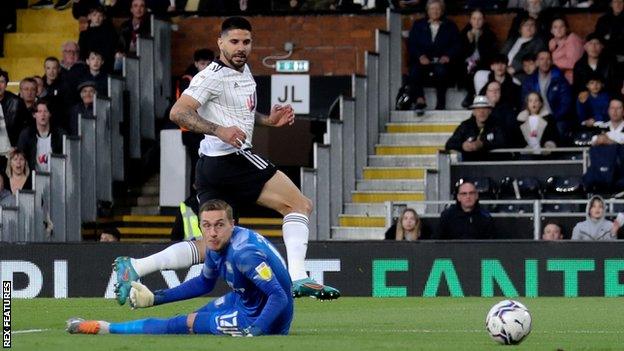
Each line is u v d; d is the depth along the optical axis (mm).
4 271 33469
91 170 43469
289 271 22625
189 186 44531
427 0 47594
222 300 20312
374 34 48188
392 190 43906
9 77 49812
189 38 48750
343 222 43125
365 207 43406
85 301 31344
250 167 22969
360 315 27344
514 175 41562
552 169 41312
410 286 32969
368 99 44906
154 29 47406
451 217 37031
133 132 46156
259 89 48562
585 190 40125
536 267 32781
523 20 44500
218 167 22969
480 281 32875
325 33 48406
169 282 32906
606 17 43812
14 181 42188
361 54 48219
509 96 42781
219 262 20000
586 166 40875
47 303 30672
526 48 43875
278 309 19797
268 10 48625
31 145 43531
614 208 38625
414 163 44656
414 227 37281
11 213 39625
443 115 45344
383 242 33000
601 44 42812
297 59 48469
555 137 42219
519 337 19250
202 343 18703
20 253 33438
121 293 22172
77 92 45125
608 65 42812
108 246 33219
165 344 18594
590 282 32719
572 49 43469
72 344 18703
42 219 40938
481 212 37031
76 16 49688
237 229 20125
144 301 20562
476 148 41875
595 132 41906
